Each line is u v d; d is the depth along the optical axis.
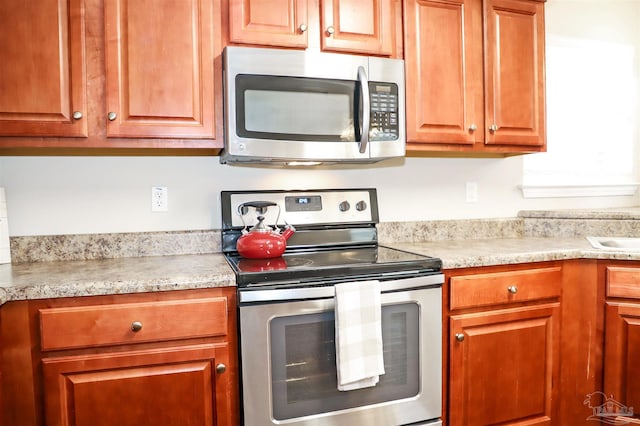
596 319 1.69
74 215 1.72
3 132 1.38
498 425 1.62
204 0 1.54
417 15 1.78
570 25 2.47
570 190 2.46
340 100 1.61
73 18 1.43
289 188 1.98
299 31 1.62
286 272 1.35
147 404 1.25
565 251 1.68
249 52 1.51
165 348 1.26
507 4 1.91
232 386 1.32
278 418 1.34
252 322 1.30
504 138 1.92
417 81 1.78
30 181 1.67
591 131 2.54
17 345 1.17
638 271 1.62
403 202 2.16
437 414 1.52
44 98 1.41
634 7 2.57
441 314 1.52
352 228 1.94
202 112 1.54
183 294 1.27
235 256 1.72
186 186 1.84
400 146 1.70
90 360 1.21
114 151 1.67
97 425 1.22
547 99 2.46
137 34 1.48
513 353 1.62
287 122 1.55
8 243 1.60
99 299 1.22
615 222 2.15
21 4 1.39
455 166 2.25
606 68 2.55
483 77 1.88
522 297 1.62
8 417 1.17
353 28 1.68
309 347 1.36
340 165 2.05
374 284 1.39
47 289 1.17
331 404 1.39
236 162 1.81
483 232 2.27
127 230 1.78
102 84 1.46
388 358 1.46
